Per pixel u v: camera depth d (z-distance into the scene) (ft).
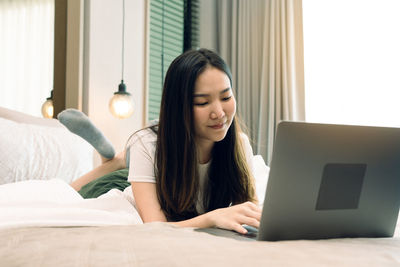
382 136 2.31
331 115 9.89
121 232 2.31
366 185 2.35
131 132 8.76
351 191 2.32
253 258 1.71
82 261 1.73
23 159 4.97
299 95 10.05
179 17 10.86
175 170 3.78
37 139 5.35
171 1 10.59
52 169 5.28
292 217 2.21
